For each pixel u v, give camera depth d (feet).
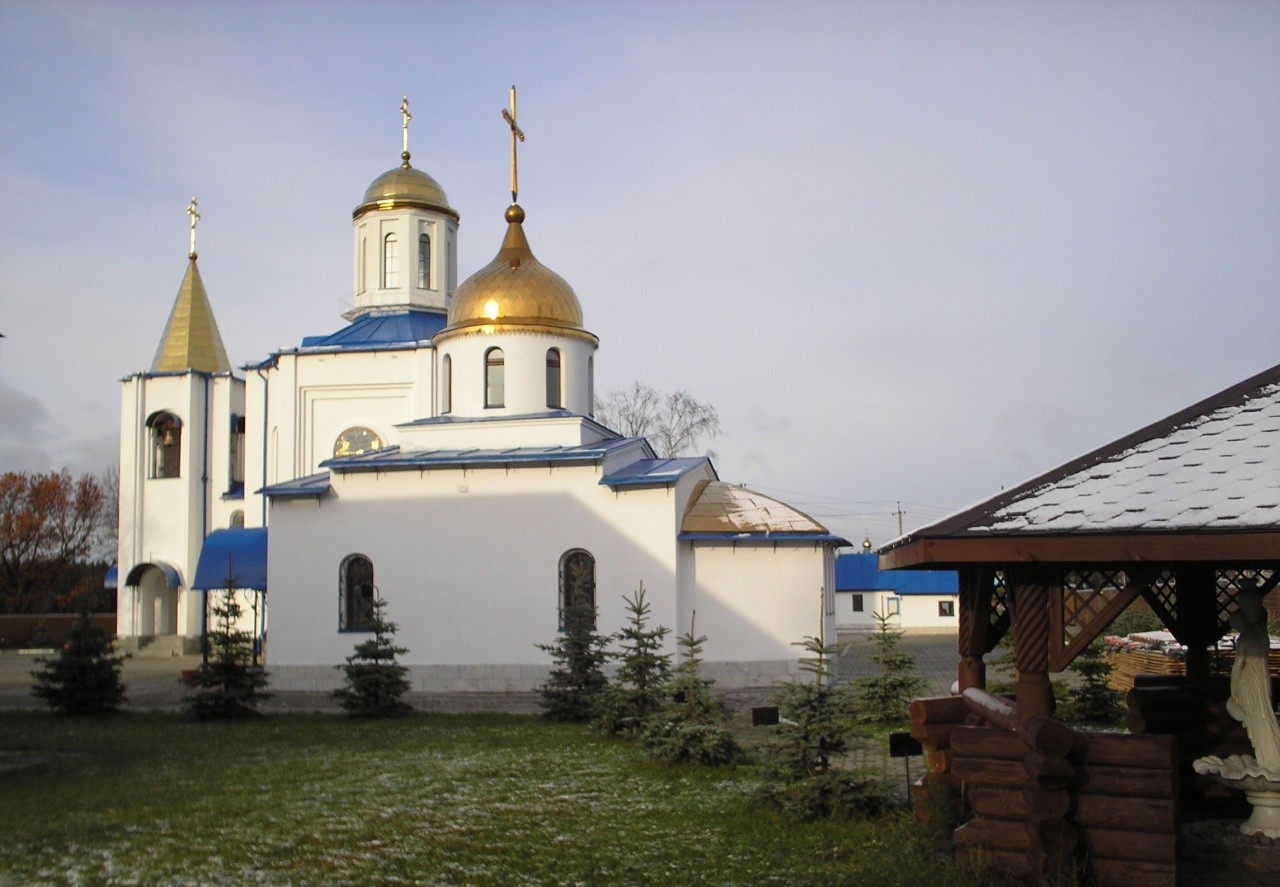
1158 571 29.40
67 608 216.95
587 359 103.91
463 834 38.50
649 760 51.80
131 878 33.45
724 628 89.35
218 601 78.02
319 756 55.06
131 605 140.87
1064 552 28.07
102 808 42.83
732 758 50.52
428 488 91.76
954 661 122.31
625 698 60.75
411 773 49.98
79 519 233.14
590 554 89.10
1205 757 36.37
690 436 188.96
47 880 33.30
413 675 89.76
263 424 128.36
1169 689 40.22
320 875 33.68
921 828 34.50
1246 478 28.71
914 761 52.13
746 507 92.73
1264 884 31.30
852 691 46.60
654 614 86.99
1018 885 29.35
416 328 127.54
